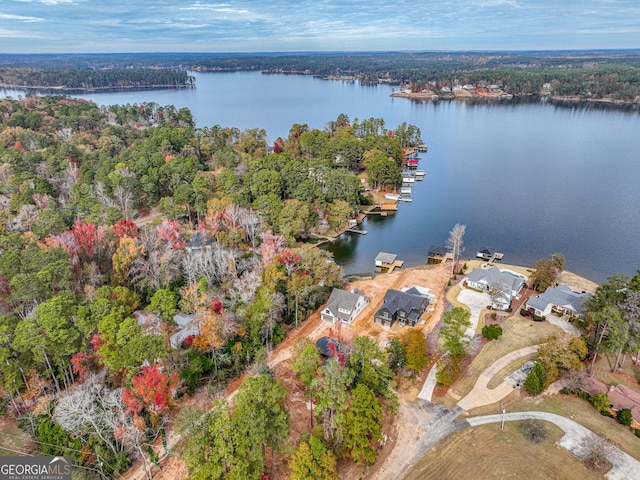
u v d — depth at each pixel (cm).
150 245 7194
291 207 9244
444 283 7694
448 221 10900
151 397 4044
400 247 9612
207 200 9669
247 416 3481
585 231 9950
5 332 4425
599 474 3931
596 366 5350
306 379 4628
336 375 4019
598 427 4447
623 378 5131
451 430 4484
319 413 4097
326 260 7319
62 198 9800
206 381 5216
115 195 9669
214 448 3419
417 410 4766
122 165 10675
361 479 3959
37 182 9444
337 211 10256
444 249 9056
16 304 5478
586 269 8269
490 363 5500
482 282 7369
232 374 5331
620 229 9981
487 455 4159
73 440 4059
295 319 6353
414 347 5031
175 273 6988
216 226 8344
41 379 4684
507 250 9144
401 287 7575
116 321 4703
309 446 3794
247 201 9906
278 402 4181
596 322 5362
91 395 4303
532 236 9788
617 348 5156
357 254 9344
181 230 8212
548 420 4562
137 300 5988
